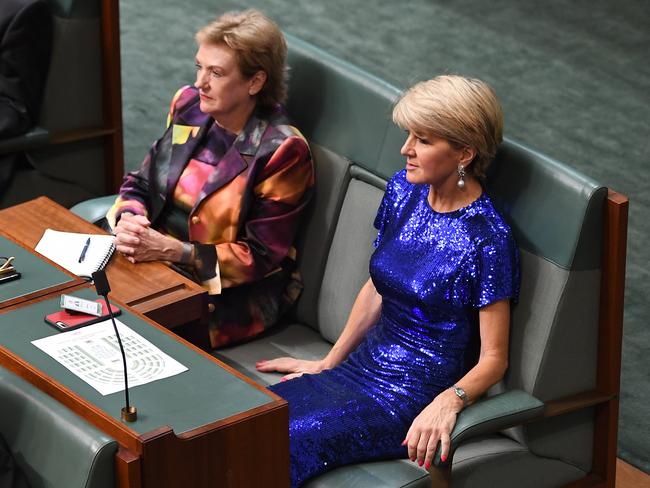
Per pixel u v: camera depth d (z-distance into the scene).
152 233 9.23
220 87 9.27
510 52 17.27
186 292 8.88
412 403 8.21
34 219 9.70
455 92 7.95
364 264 9.22
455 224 8.19
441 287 8.12
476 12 18.44
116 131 12.46
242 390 7.08
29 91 11.82
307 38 17.53
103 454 6.49
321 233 9.59
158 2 18.58
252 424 6.86
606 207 7.93
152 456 6.48
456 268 8.09
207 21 18.02
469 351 8.31
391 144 9.17
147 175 9.96
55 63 11.91
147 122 15.24
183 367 7.28
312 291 9.66
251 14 9.34
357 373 8.48
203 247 9.32
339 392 8.31
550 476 8.55
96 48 12.12
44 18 11.68
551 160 8.15
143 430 6.59
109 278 8.94
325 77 9.70
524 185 8.23
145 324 7.75
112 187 12.71
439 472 7.66
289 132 9.39
